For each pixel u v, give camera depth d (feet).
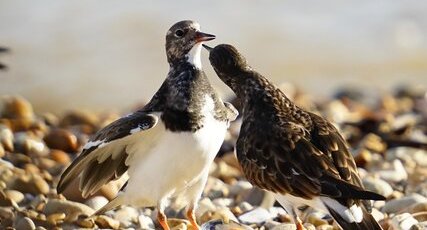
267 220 42.45
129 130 38.09
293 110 38.65
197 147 38.78
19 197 44.50
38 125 57.82
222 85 81.00
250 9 94.58
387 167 50.62
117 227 41.47
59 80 84.12
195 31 40.88
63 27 90.12
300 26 94.17
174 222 41.73
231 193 46.78
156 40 89.76
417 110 67.10
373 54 92.63
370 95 77.30
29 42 88.02
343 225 34.94
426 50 94.02
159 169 38.96
